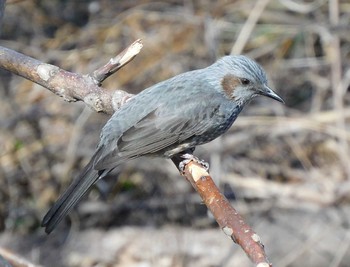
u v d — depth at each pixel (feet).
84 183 26.68
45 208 48.78
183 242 46.14
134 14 52.19
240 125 48.70
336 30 49.37
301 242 43.45
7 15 55.62
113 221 48.47
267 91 29.45
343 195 45.83
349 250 42.96
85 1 55.11
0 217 49.06
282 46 51.52
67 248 46.96
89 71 51.75
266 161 48.60
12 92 51.85
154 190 48.60
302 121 47.73
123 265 45.75
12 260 24.30
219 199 20.75
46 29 55.31
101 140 28.02
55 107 50.80
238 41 47.98
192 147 29.76
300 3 52.80
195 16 51.08
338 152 48.01
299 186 46.96
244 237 18.76
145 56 50.55
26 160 49.75
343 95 49.06
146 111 27.99
